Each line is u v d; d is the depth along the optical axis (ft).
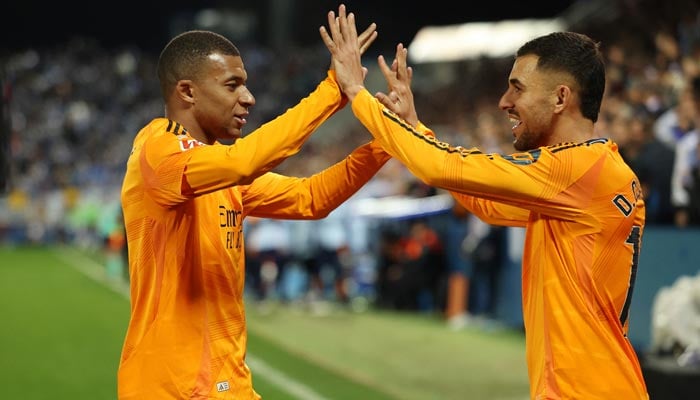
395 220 162.40
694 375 60.18
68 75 463.01
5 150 78.28
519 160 33.01
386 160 40.40
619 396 32.50
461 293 137.59
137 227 35.06
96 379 95.86
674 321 67.82
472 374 98.48
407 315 149.89
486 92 253.44
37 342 119.03
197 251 34.88
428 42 311.06
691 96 108.37
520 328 127.13
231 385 35.09
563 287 33.12
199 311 34.68
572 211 32.96
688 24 152.46
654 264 100.01
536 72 33.94
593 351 32.58
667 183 104.37
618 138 108.78
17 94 427.74
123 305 158.81
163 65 35.58
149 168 33.53
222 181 32.65
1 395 87.97
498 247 133.08
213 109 35.27
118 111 437.17
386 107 38.70
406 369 101.50
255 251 161.58
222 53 35.27
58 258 264.11
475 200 40.60
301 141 34.55
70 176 357.61
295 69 433.48
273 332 130.11
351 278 166.40
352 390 89.35
